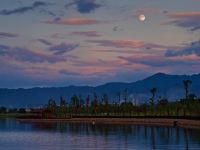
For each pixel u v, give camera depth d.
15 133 114.38
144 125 149.12
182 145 73.00
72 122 199.62
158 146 72.12
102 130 121.88
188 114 169.50
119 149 68.94
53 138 93.44
